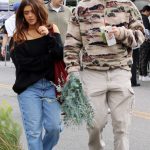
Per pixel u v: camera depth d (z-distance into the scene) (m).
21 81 10.17
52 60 10.15
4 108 9.58
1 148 9.03
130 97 10.49
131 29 10.32
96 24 10.27
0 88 24.88
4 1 39.12
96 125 10.49
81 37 10.48
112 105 10.52
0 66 36.72
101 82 10.41
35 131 10.16
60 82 10.19
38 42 10.09
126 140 10.56
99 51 10.29
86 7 10.33
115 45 10.23
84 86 10.46
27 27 10.23
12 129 9.45
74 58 10.45
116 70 10.40
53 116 10.22
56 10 15.55
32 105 10.15
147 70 28.83
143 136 15.01
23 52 10.11
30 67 10.10
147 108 19.69
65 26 15.52
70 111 10.02
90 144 10.90
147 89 25.11
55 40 10.07
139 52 27.44
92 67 10.37
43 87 10.20
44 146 10.47
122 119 10.48
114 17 10.27
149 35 26.83
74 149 13.49
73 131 15.23
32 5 10.07
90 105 10.16
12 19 17.33
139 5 31.09
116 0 10.30
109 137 14.64
